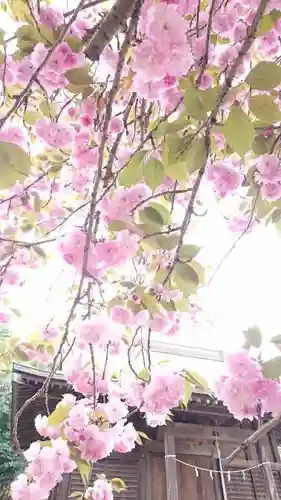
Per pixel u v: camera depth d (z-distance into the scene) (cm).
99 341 157
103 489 215
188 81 120
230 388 130
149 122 162
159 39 94
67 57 123
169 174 125
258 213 164
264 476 544
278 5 104
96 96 145
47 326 213
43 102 154
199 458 553
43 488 173
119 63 97
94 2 117
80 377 190
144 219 134
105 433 171
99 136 144
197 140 110
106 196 133
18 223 204
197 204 187
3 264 174
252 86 94
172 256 161
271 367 128
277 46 130
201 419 580
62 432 177
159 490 522
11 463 566
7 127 152
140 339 185
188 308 175
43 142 165
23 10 131
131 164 129
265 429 142
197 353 667
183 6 121
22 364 491
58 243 133
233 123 96
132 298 157
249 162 173
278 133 135
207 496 527
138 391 194
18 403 515
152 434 560
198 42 119
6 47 126
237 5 126
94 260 130
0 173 114
